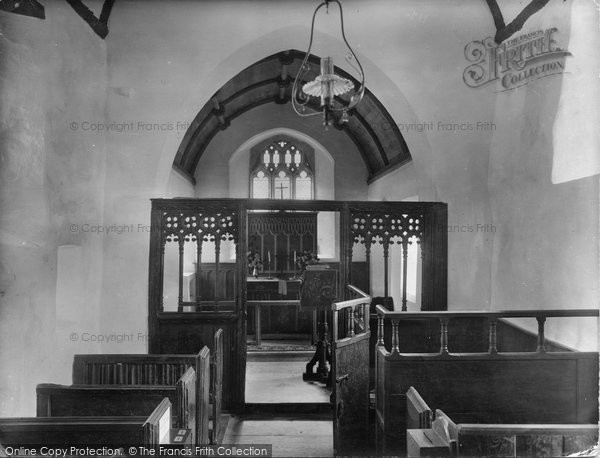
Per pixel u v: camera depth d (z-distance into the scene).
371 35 6.54
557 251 5.07
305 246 11.50
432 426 2.54
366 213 6.49
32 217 4.59
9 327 4.25
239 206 6.30
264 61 8.48
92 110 5.96
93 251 5.98
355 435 4.97
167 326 6.23
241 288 6.28
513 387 4.16
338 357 4.75
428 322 6.32
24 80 4.47
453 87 6.57
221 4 6.41
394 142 9.67
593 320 4.46
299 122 12.49
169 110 6.35
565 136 5.00
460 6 6.54
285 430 5.62
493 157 6.54
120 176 6.30
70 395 3.55
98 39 6.09
